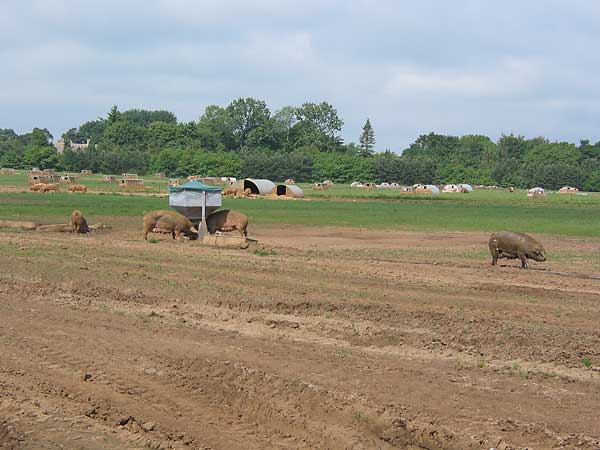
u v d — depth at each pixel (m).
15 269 20.70
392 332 14.15
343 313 16.03
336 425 9.43
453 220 55.28
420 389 10.51
